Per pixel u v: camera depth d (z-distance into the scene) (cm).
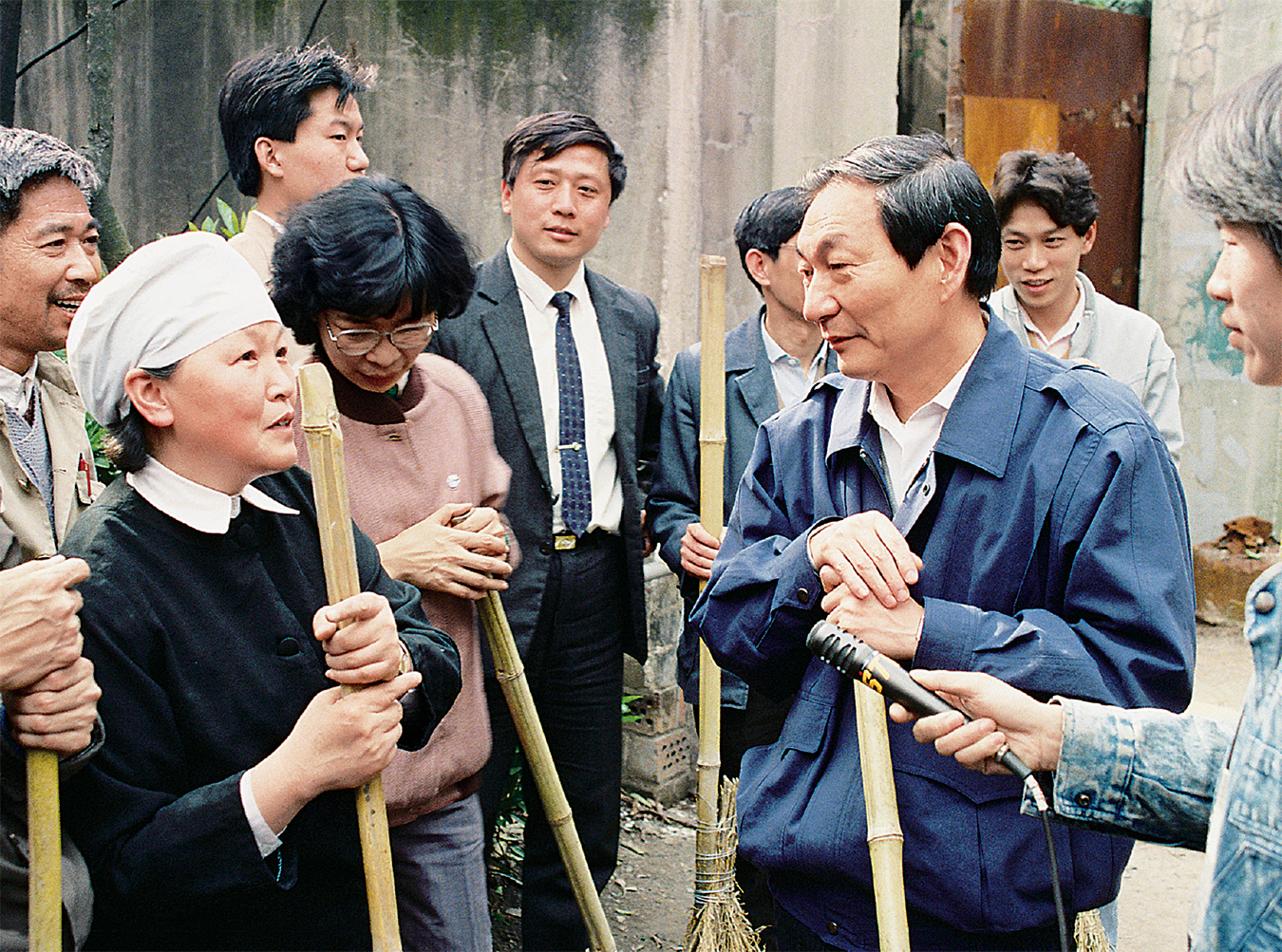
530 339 293
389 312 197
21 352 206
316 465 146
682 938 328
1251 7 561
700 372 295
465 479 234
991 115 515
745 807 188
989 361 173
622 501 299
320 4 482
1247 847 115
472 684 226
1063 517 164
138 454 150
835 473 188
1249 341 118
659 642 403
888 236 162
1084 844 166
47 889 133
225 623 153
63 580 134
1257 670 118
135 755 146
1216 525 604
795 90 422
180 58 559
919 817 166
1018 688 158
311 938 166
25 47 682
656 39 389
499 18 424
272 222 278
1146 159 600
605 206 295
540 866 292
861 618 164
